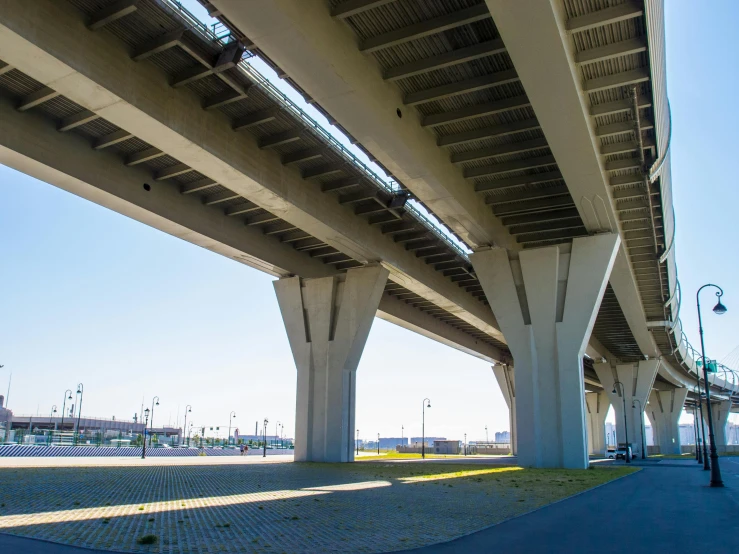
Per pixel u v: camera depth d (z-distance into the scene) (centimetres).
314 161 2886
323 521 1097
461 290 4912
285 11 1622
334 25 1836
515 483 2156
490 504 1448
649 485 2266
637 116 2317
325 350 3841
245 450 6588
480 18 1820
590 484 2184
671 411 10219
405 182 2600
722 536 1010
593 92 2239
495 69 2147
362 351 3850
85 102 2033
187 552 785
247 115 2495
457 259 4216
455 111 2403
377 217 3538
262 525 1031
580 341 3250
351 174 3022
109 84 1959
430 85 2245
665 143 2667
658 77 2172
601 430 11019
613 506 1480
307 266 3972
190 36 2016
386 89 2152
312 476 2369
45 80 1908
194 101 2319
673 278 4681
